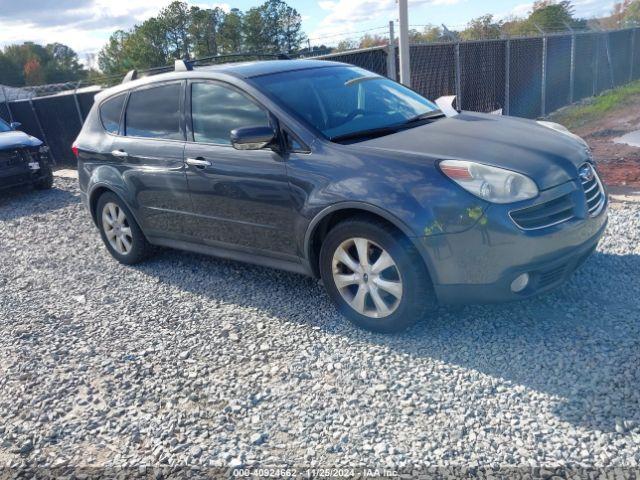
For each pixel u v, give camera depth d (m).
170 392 3.58
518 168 3.46
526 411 3.00
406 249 3.57
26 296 5.54
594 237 3.75
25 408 3.61
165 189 5.04
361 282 3.87
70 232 7.70
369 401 3.25
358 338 3.93
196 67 5.21
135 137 5.32
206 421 3.26
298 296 4.71
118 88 5.68
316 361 3.71
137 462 2.99
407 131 4.13
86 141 5.84
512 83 13.48
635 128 11.24
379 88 4.92
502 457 2.71
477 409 3.07
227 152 4.46
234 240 4.67
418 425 3.00
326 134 4.04
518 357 3.47
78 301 5.23
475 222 3.35
